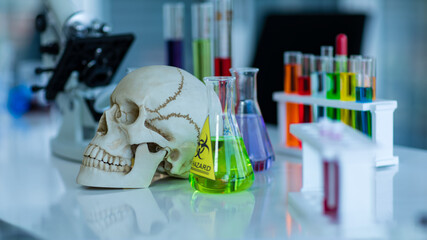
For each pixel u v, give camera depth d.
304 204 1.05
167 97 1.23
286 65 1.60
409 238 0.90
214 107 1.18
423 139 3.79
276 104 2.71
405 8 3.83
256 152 1.38
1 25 3.80
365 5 3.93
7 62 3.71
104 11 4.03
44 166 1.57
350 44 2.56
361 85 1.38
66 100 1.67
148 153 1.25
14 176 1.45
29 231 1.01
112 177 1.25
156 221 1.04
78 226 1.03
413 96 3.83
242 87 1.38
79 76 1.64
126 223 1.03
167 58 2.12
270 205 1.12
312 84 1.53
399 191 1.17
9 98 3.00
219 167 1.18
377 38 3.87
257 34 4.19
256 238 0.93
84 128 1.68
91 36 1.65
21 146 1.90
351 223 0.95
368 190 0.96
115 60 1.66
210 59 1.73
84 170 1.27
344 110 1.44
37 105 3.01
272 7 4.18
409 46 3.83
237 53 4.19
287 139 1.62
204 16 1.80
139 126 1.21
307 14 2.71
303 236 0.93
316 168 1.14
